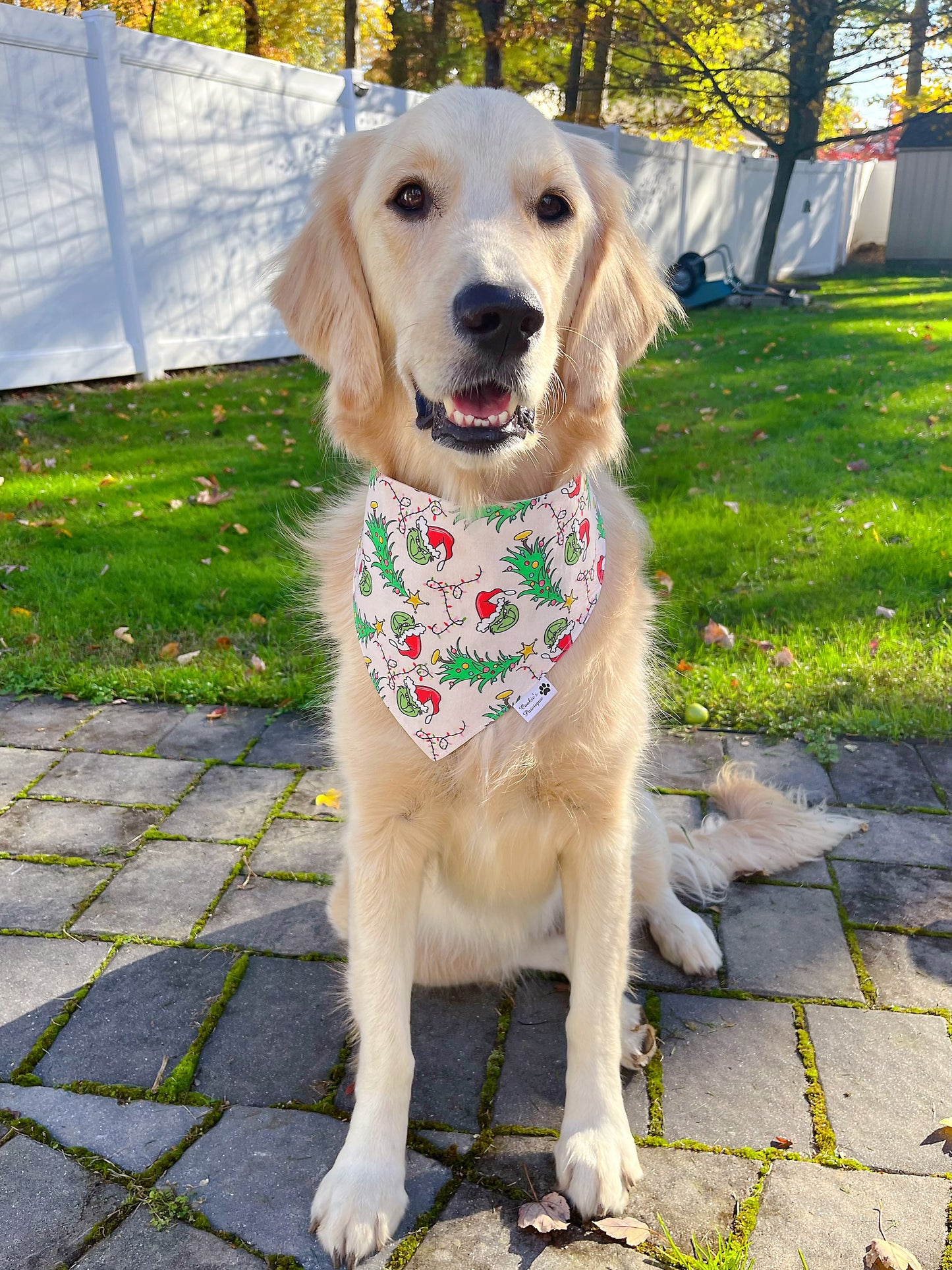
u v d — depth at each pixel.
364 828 0.93
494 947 1.06
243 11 8.02
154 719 1.65
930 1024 1.02
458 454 0.84
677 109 8.93
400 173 0.88
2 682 1.74
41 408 3.29
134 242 3.72
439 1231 0.80
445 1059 1.00
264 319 4.43
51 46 3.31
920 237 10.05
